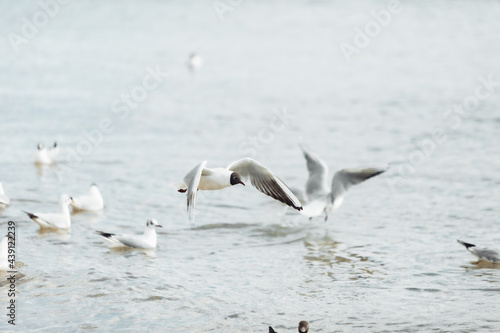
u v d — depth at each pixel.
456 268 16.89
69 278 15.98
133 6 73.50
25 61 48.34
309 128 32.75
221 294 15.25
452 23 62.69
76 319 13.79
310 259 17.62
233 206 22.33
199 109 36.66
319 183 20.16
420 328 13.46
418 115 34.81
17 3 71.88
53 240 18.75
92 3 74.94
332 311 14.34
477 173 25.44
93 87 41.12
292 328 13.51
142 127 32.97
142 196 23.14
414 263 17.27
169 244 18.78
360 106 36.91
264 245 18.77
